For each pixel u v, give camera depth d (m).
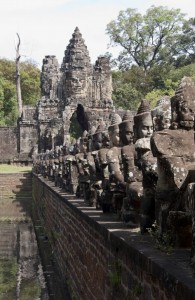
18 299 16.11
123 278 8.43
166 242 7.40
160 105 9.57
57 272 20.02
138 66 90.88
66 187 23.84
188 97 8.19
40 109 70.62
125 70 93.56
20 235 29.64
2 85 91.81
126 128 11.91
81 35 68.94
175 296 5.71
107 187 12.91
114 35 91.94
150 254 7.09
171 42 89.94
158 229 7.91
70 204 16.58
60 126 67.50
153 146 8.02
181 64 90.06
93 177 15.91
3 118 90.81
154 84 86.62
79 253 14.12
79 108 66.69
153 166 8.69
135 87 87.62
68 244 17.14
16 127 75.12
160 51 90.62
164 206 7.79
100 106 64.81
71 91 67.75
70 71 67.94
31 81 106.69
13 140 74.81
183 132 8.09
